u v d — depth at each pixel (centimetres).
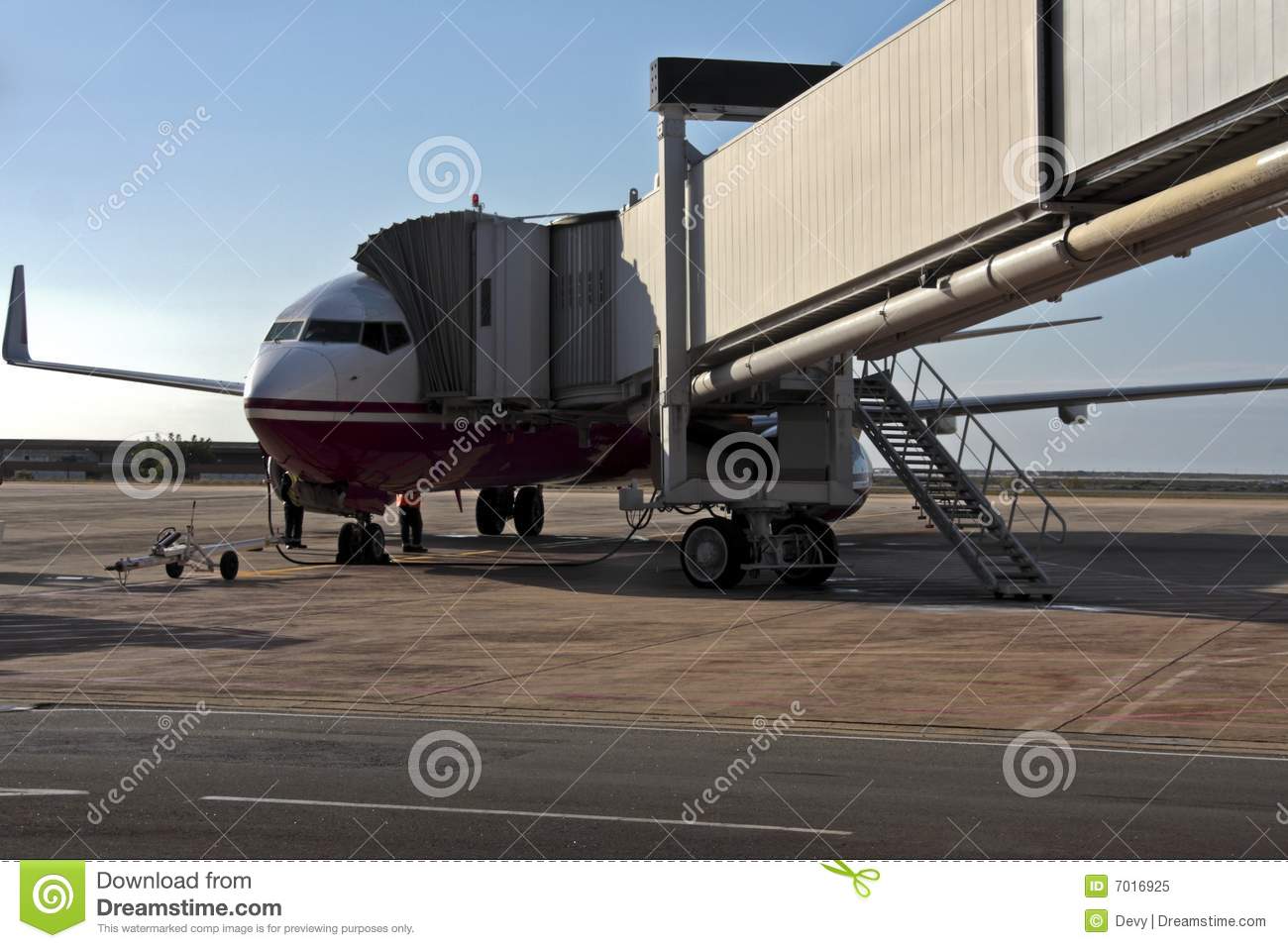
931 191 1519
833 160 1730
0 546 3256
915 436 2150
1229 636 1480
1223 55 1109
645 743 916
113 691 1145
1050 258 1359
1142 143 1208
